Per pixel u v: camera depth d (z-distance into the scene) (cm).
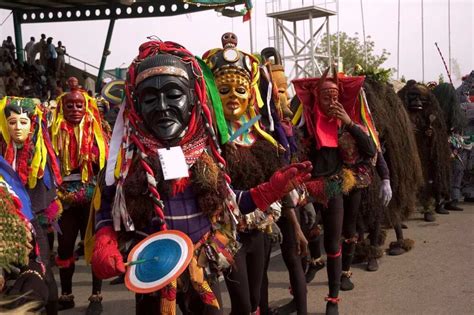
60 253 517
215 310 296
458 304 506
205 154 292
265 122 394
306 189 445
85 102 521
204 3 1280
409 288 556
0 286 298
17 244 288
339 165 466
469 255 666
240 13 1448
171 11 1603
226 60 365
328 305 472
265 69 399
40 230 386
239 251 356
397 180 639
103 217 286
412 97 799
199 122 293
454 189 951
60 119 509
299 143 439
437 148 811
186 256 263
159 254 265
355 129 463
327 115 466
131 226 278
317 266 592
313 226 538
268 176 378
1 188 300
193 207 289
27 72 1620
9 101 438
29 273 349
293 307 498
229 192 296
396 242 694
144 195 280
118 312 521
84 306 539
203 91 294
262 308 450
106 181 283
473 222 850
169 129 278
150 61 284
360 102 499
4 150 425
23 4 1658
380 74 633
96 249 274
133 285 260
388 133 619
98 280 509
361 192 565
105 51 1694
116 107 585
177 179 285
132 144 288
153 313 296
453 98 930
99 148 512
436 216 909
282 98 421
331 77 471
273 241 408
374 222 612
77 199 501
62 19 1708
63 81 1712
